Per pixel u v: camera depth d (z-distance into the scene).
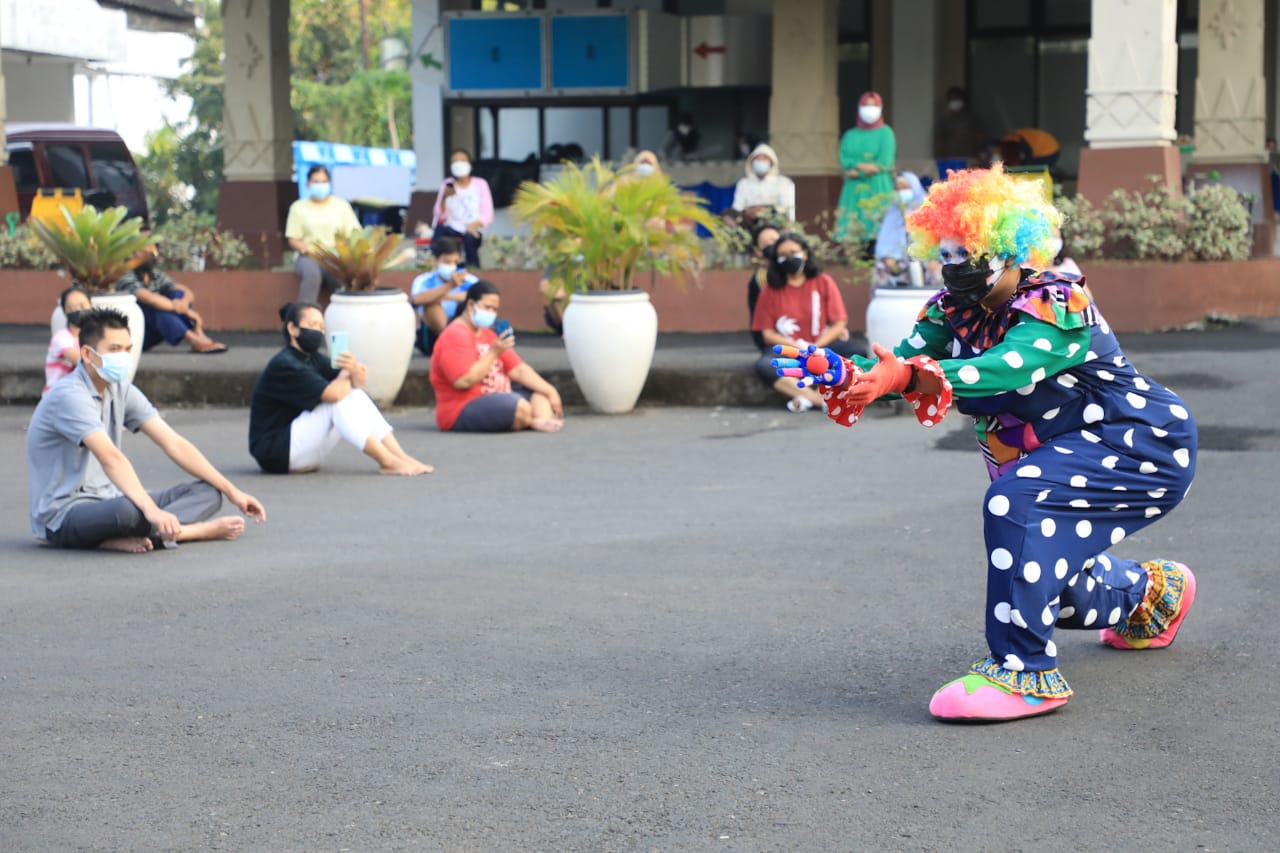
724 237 21.17
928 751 5.92
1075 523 6.21
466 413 15.05
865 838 5.10
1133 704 6.44
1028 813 5.29
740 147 29.77
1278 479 11.30
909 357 6.41
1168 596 7.07
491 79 30.61
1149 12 19.28
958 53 30.88
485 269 21.64
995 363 5.93
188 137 61.91
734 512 10.82
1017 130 30.44
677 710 6.48
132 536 9.84
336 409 12.68
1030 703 6.25
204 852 5.08
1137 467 6.22
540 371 17.06
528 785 5.63
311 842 5.15
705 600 8.34
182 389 17.83
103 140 31.14
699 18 30.64
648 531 10.21
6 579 9.12
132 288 18.92
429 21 31.45
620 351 16.00
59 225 18.20
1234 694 6.54
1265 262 20.08
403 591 8.64
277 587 8.78
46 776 5.80
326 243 21.52
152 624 8.02
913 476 12.09
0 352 19.02
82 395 9.77
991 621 6.28
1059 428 6.29
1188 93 29.95
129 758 5.98
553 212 16.25
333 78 75.31
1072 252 19.64
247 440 14.98
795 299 16.03
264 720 6.41
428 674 7.05
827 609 8.10
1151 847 4.99
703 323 20.91
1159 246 19.31
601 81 30.09
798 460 13.02
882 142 21.00
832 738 6.10
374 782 5.69
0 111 23.45
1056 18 30.56
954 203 6.01
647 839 5.12
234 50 27.42
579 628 7.81
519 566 9.24
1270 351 16.92
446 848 5.08
